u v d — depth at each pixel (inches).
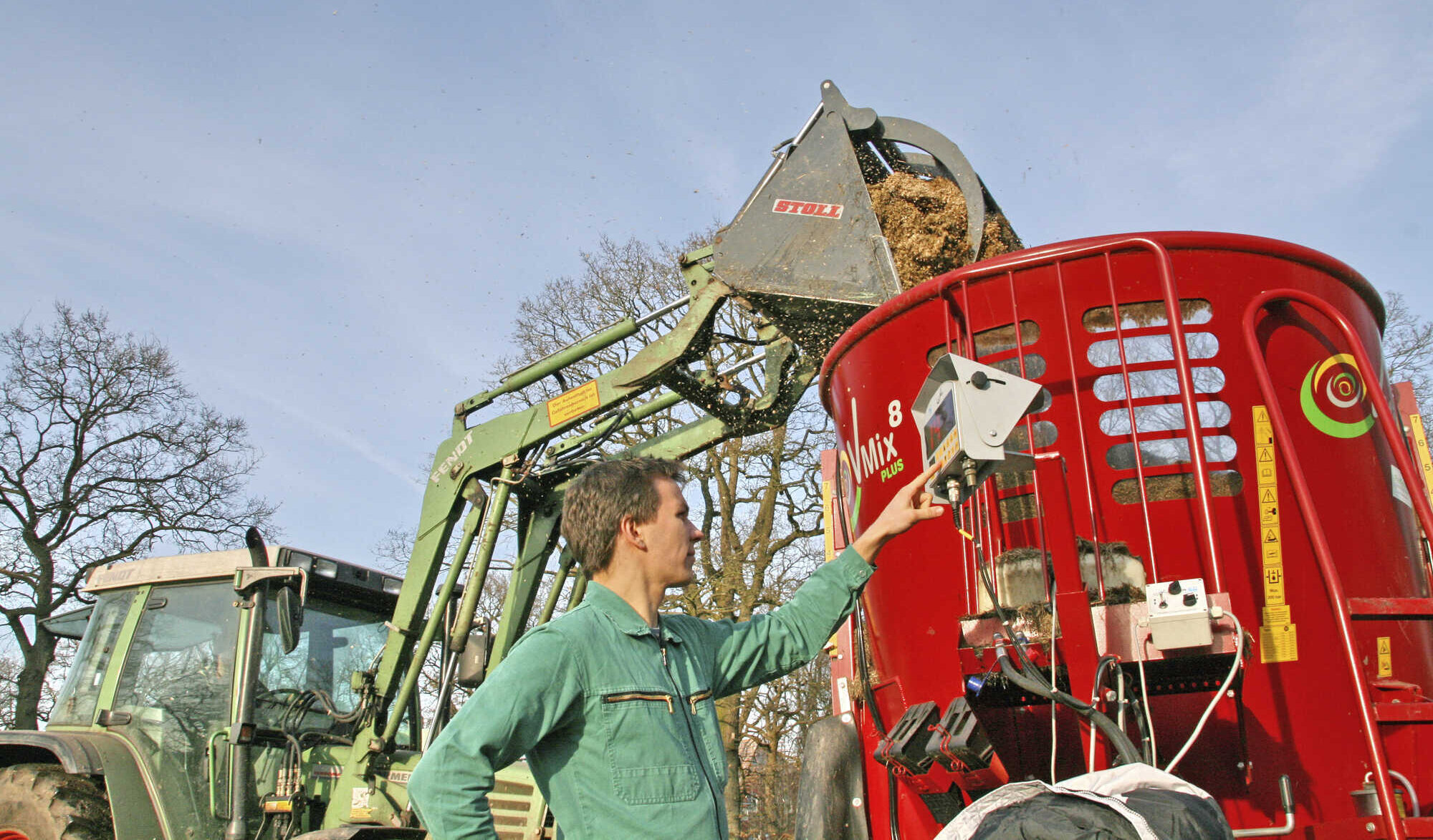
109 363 810.2
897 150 181.2
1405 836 85.0
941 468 86.8
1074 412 113.7
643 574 79.9
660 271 697.6
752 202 169.0
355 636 253.8
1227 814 98.7
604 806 69.2
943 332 124.0
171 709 219.5
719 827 72.6
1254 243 115.1
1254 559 105.4
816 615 87.7
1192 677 102.0
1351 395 114.0
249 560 226.1
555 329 701.9
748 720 657.0
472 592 238.5
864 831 134.6
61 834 196.2
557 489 262.1
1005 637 98.3
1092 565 108.9
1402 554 112.0
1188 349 113.0
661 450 253.6
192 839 208.7
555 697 70.1
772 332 235.8
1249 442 109.2
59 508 777.6
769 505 634.8
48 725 231.6
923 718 108.5
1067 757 105.7
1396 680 104.9
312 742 232.4
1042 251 118.2
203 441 834.2
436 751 67.3
